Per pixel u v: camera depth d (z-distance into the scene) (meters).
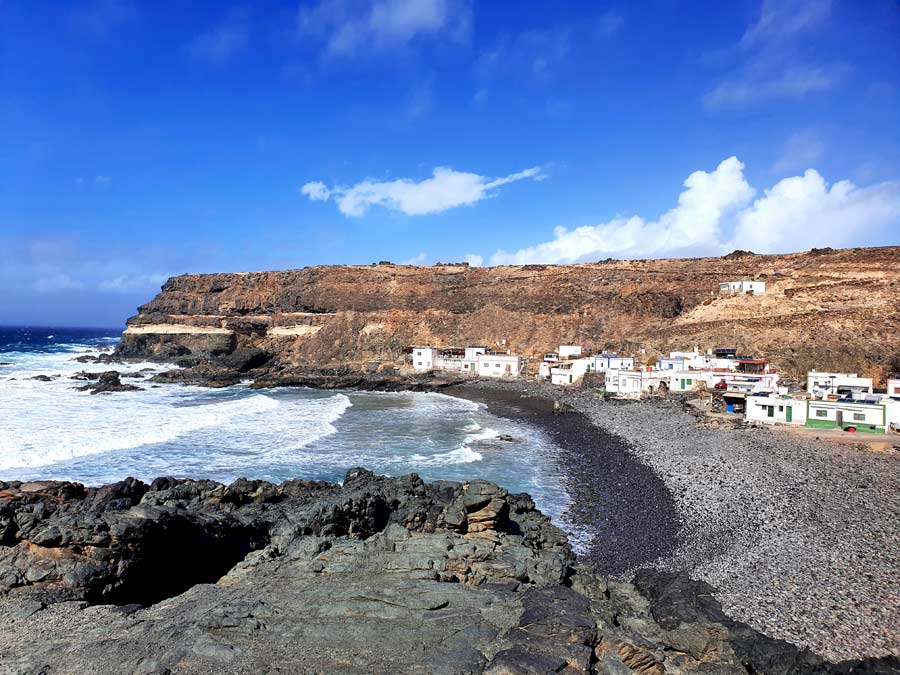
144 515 22.11
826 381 61.84
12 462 38.19
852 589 20.62
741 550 25.05
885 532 25.78
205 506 28.11
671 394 70.25
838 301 85.88
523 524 26.61
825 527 26.84
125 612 18.06
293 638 14.84
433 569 19.05
